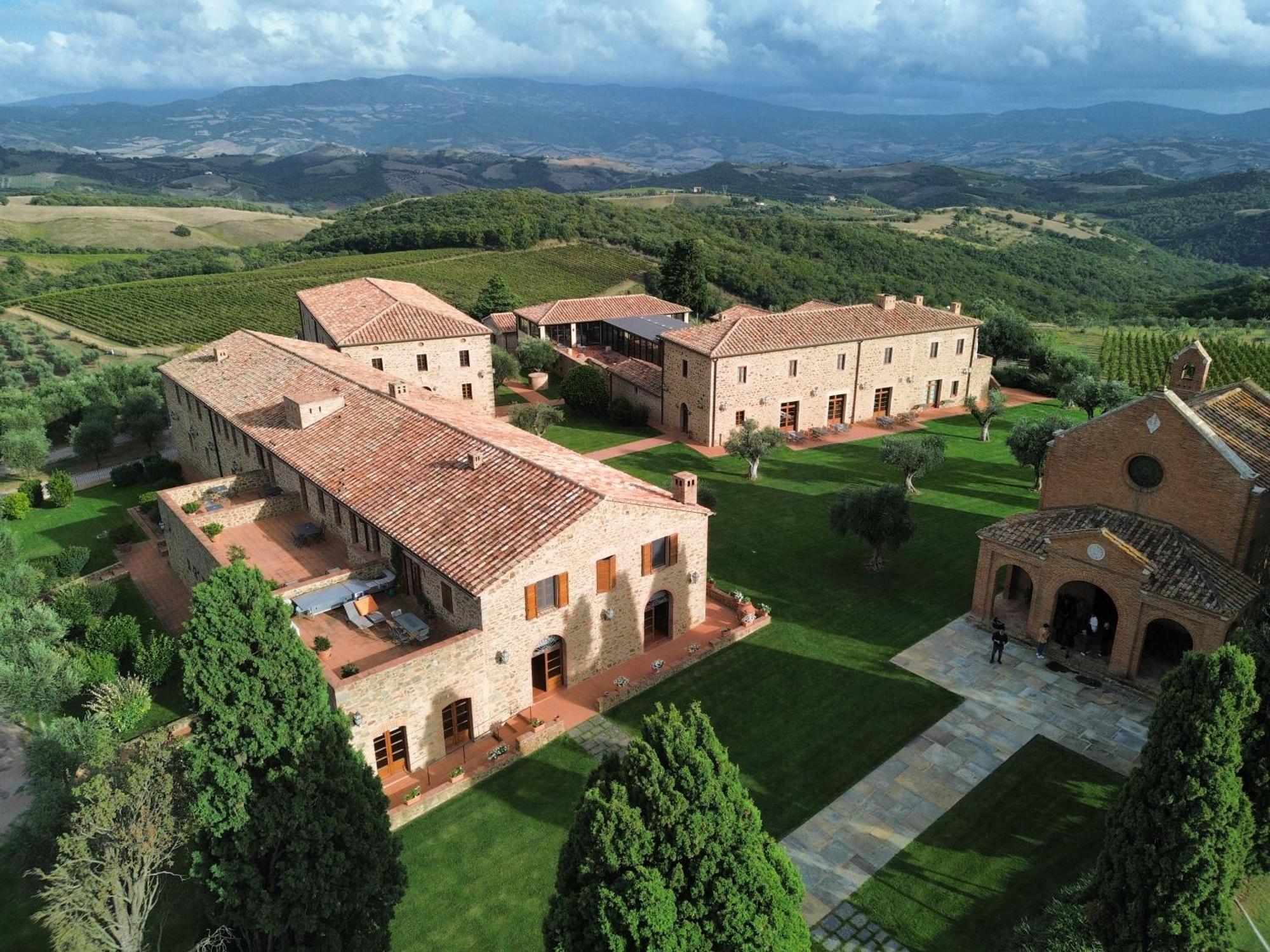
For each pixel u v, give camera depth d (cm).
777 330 6594
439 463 3584
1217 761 1844
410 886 2405
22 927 2341
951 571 4259
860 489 4184
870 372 7000
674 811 1584
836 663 3447
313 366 5044
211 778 1912
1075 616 3584
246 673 1898
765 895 1606
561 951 1650
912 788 2739
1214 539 3094
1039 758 2861
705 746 1683
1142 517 3303
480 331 6856
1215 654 1861
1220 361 9188
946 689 3259
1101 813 2614
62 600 3756
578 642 3222
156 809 1973
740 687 3300
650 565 3419
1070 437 3466
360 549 3559
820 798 2702
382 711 2677
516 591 2920
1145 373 9000
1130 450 3284
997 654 3403
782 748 2944
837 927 2238
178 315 11894
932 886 2362
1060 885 2347
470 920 2292
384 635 3036
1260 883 2362
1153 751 1933
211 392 5197
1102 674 3300
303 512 4116
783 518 4988
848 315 7031
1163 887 1908
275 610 1961
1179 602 2980
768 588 4109
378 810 2069
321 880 1895
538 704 3173
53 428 7262
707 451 6294
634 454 6228
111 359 9988
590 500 3109
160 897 2352
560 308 8969
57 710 3152
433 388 6806
